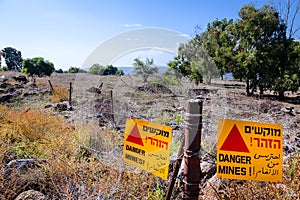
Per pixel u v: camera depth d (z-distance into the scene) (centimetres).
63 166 315
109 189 276
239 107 980
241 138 196
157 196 271
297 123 830
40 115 576
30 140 464
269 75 2205
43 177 313
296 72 2273
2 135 449
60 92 1248
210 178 297
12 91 1512
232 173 196
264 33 2212
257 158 198
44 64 3491
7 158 374
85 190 271
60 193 280
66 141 393
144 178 295
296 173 264
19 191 291
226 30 2277
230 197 244
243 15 2234
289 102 1925
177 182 287
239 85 2353
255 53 2133
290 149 449
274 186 249
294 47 2295
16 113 628
